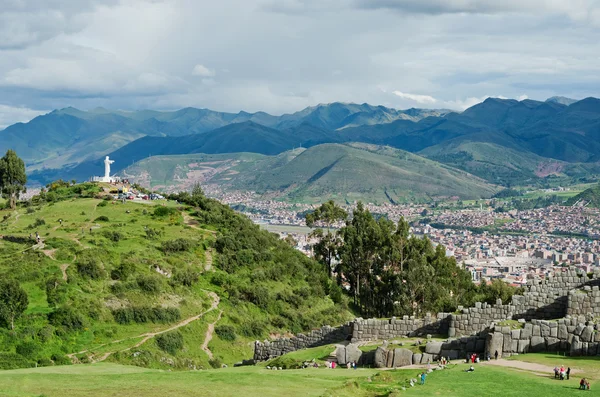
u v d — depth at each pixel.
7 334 95.00
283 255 166.00
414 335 73.44
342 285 171.38
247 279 145.12
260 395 47.28
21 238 143.38
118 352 98.25
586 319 62.34
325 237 183.62
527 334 61.03
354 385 50.03
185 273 131.50
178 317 117.75
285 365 68.50
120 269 123.50
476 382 49.72
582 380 47.06
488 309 69.69
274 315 134.38
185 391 48.56
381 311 133.12
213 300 129.75
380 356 64.06
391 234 152.88
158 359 99.81
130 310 112.88
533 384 48.50
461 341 63.00
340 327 79.44
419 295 114.94
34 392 47.59
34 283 111.94
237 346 116.06
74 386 50.16
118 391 48.28
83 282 116.19
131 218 170.75
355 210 164.88
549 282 69.19
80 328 102.62
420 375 52.38
